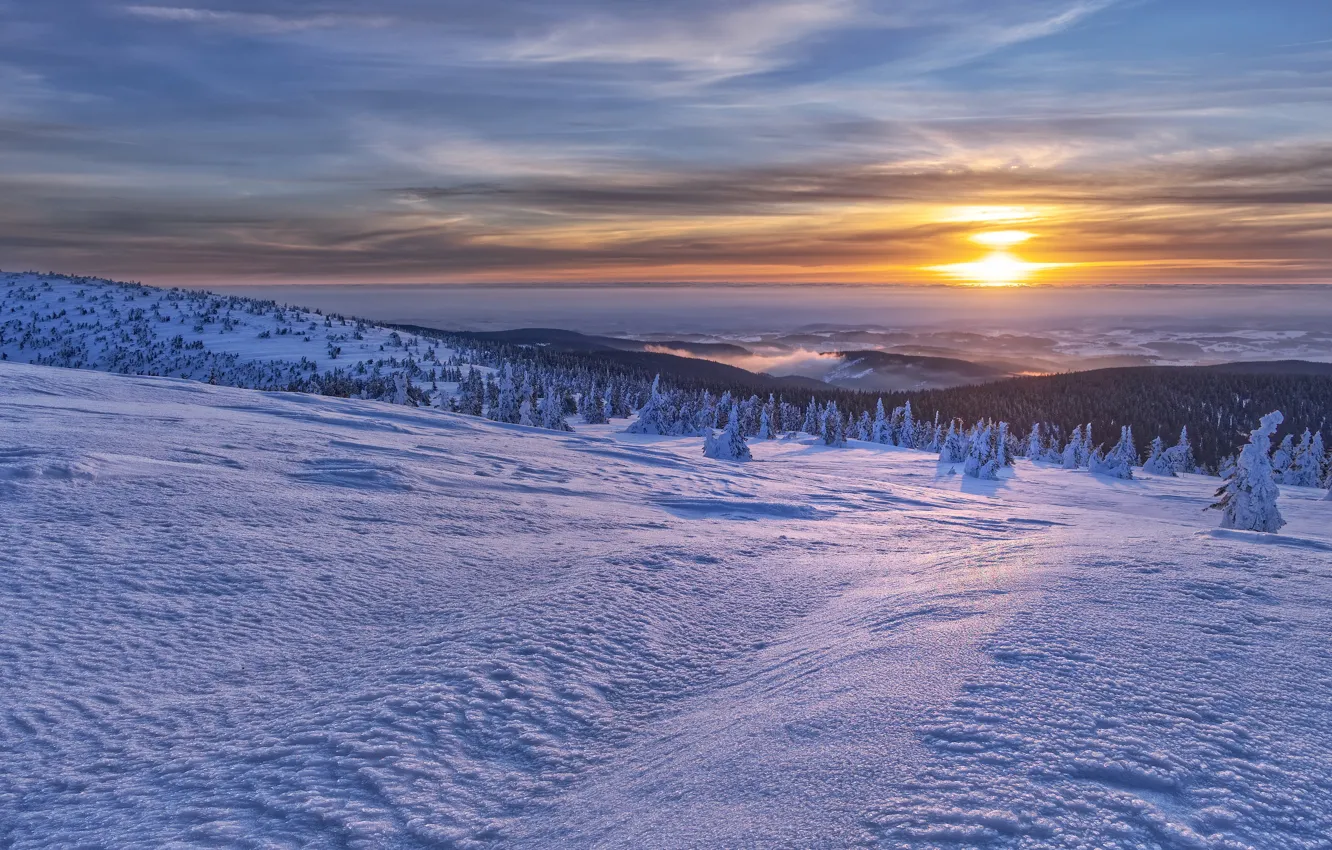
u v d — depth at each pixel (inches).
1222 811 80.0
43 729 145.7
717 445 1599.4
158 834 106.9
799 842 82.0
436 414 1133.7
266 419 805.9
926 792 88.3
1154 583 185.9
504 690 154.1
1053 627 149.0
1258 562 213.2
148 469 407.5
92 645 187.9
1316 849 73.5
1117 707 108.7
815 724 116.4
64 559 248.7
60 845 105.9
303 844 102.5
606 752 131.0
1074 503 1239.5
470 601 235.9
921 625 164.2
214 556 267.3
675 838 89.0
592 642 183.9
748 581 257.3
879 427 2674.7
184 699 162.9
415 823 106.3
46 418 589.9
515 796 115.6
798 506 649.6
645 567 264.5
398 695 152.9
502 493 521.7
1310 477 1918.1
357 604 234.4
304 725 143.3
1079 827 77.4
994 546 283.0
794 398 5374.0
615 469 788.6
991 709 110.3
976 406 5492.1
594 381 4690.0
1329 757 92.9
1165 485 1587.1
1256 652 133.6
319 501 390.6
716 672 171.5
